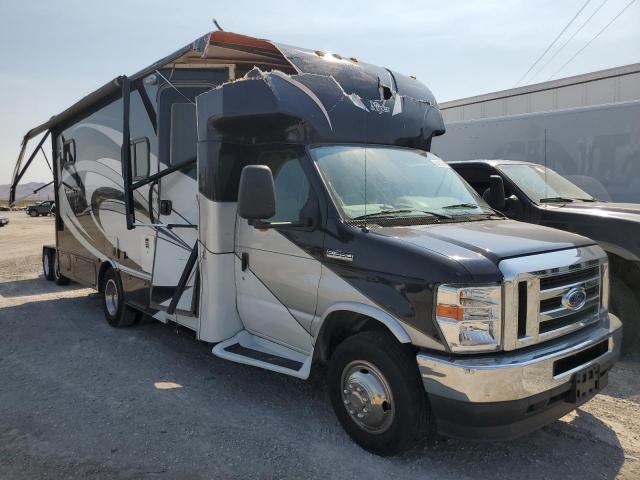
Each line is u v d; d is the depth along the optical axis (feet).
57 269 33.17
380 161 14.80
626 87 33.22
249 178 12.58
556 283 11.33
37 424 13.85
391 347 11.46
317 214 13.09
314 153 13.84
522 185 22.03
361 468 11.60
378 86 16.39
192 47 15.67
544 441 12.81
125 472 11.51
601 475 11.37
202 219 15.81
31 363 18.61
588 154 28.48
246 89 14.38
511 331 10.46
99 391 16.02
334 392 12.87
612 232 18.67
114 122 22.44
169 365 18.30
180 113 18.45
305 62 15.47
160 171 18.94
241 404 14.99
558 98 36.04
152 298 19.42
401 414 11.27
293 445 12.62
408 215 13.43
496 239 11.75
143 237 20.17
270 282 14.52
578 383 11.18
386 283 11.37
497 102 39.47
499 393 10.14
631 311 18.74
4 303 28.40
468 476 11.32
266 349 15.46
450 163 24.86
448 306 10.35
